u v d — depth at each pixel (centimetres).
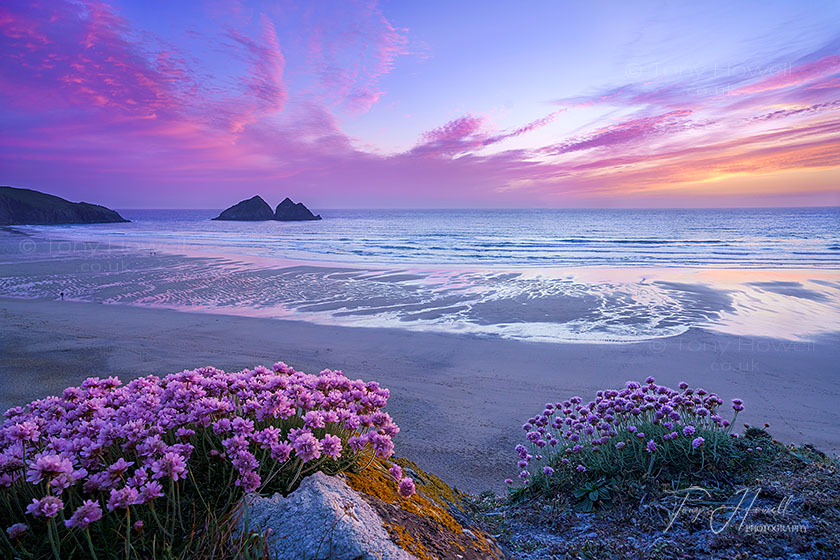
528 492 427
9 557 186
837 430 772
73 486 218
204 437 270
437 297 2012
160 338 1339
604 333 1432
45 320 1548
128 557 186
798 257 3709
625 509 353
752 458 397
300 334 1406
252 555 200
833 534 269
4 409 811
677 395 459
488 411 859
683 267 3080
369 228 9744
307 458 235
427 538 247
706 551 278
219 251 4225
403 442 722
